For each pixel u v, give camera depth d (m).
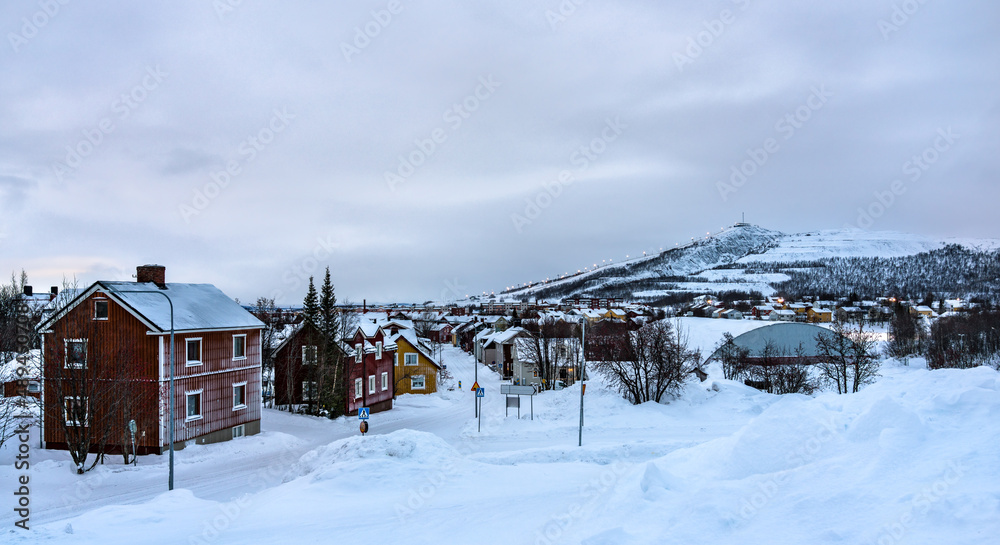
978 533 7.05
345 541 11.24
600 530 9.85
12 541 11.23
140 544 11.39
